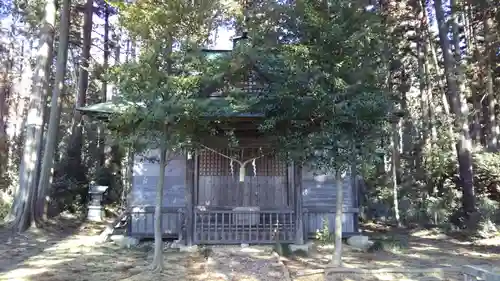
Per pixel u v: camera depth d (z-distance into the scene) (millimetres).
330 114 6754
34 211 12195
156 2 7426
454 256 8594
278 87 6953
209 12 8602
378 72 7277
